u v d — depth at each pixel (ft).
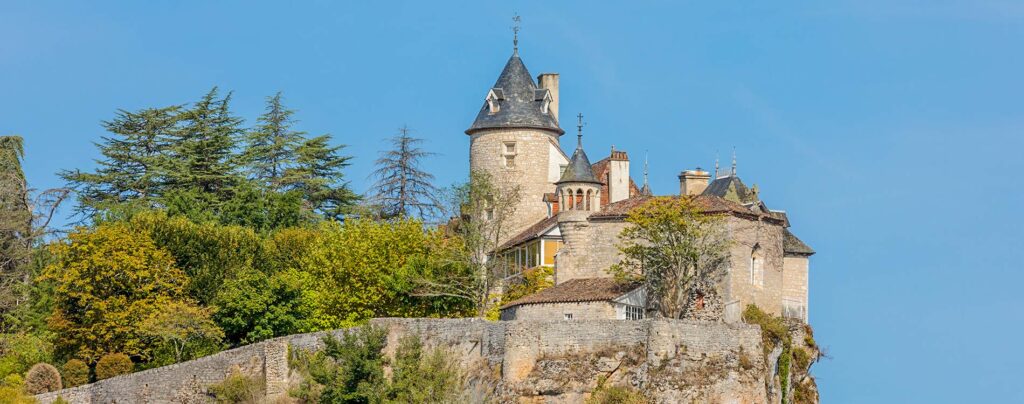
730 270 320.09
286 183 433.89
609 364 290.15
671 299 316.40
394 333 304.09
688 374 289.12
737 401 292.81
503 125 377.91
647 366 287.69
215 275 346.95
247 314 327.67
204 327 325.42
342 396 284.82
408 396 284.41
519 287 340.18
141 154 436.76
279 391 302.66
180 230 352.90
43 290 367.86
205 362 308.19
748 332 298.97
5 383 315.17
